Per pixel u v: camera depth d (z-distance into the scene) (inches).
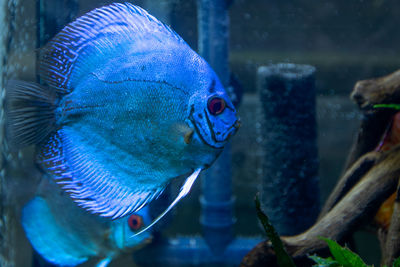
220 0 43.2
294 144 37.7
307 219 38.4
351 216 27.2
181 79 20.6
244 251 46.1
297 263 27.0
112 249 30.3
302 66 39.4
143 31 20.6
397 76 29.4
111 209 21.3
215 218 47.4
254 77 52.1
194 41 44.8
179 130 20.6
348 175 29.9
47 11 29.6
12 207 41.3
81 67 20.7
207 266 43.9
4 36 31.7
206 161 21.1
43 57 20.9
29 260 39.1
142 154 21.0
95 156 21.2
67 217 29.2
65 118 20.9
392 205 28.9
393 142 30.0
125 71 20.6
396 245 25.6
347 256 23.0
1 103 23.7
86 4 28.4
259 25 61.7
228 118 20.9
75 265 30.2
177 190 21.2
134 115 20.7
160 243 46.3
